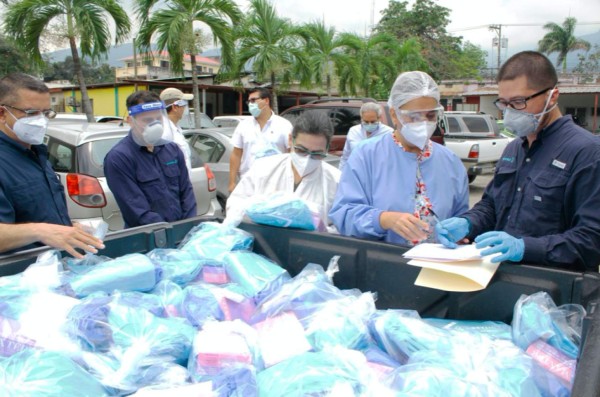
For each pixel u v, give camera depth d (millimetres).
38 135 2342
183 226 2168
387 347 1403
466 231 1848
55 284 1502
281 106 24391
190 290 1604
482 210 2117
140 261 1657
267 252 2029
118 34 11680
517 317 1362
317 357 1237
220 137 7020
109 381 1141
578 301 1379
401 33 43156
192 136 7398
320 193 2768
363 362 1231
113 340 1250
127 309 1347
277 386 1129
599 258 1618
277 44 15477
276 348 1345
